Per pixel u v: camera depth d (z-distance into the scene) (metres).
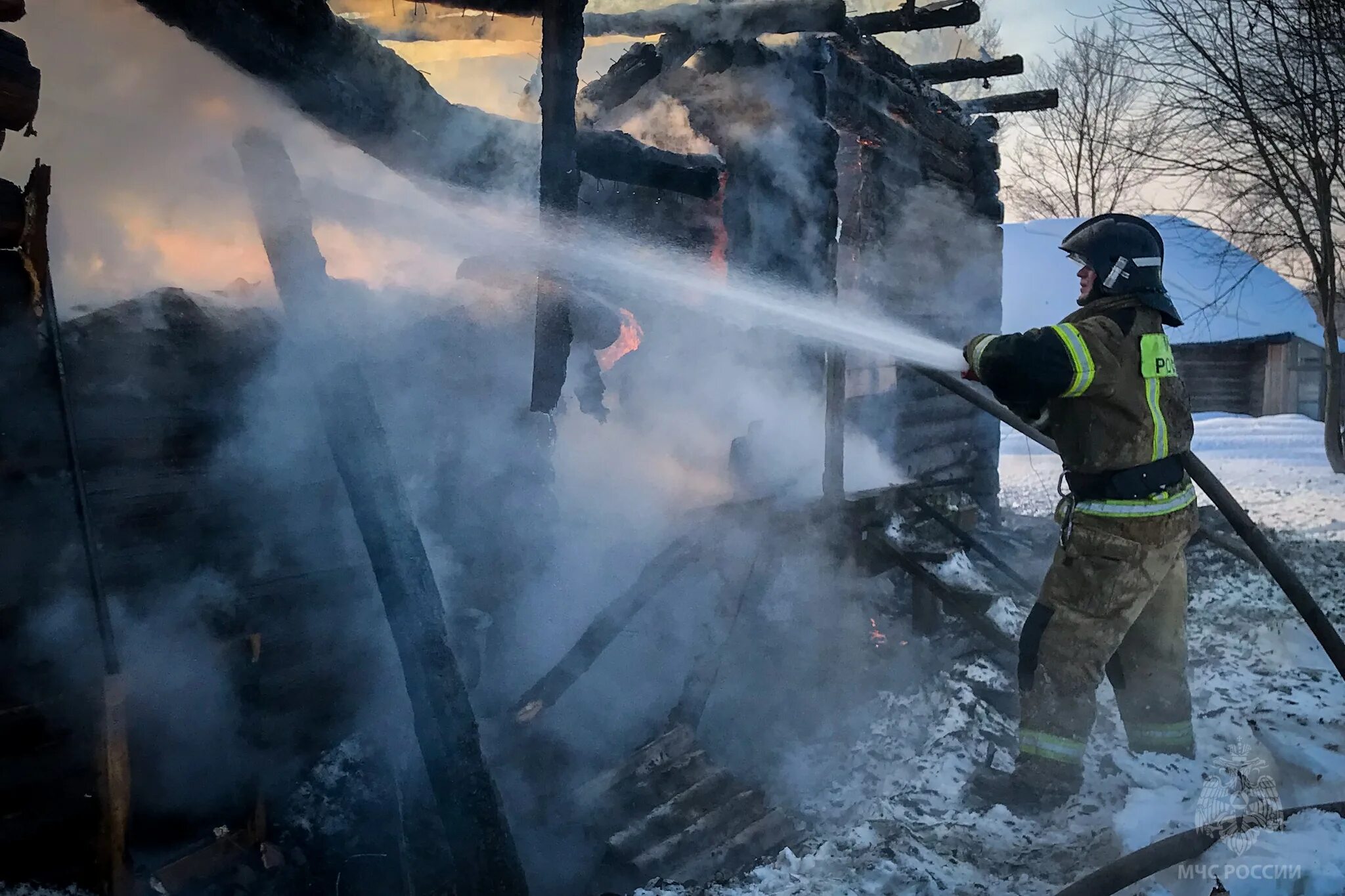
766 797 3.39
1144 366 2.88
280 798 2.54
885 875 2.63
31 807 2.01
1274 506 9.74
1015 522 7.89
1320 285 12.02
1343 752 3.22
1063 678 2.98
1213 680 4.26
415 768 2.72
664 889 2.74
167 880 2.23
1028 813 3.02
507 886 2.14
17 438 2.02
